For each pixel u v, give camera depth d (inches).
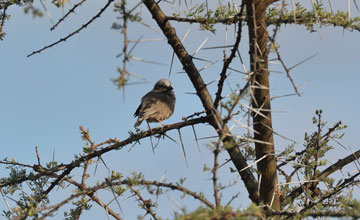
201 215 254.2
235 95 281.3
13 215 367.9
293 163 412.5
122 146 429.4
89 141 422.9
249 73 308.2
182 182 322.0
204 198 322.3
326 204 386.9
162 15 413.4
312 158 422.0
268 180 406.0
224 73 378.9
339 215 288.7
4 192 412.5
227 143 284.7
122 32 250.4
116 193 372.2
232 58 361.7
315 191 416.2
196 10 409.4
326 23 411.5
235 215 264.8
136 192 350.6
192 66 424.8
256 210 266.4
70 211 404.5
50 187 425.7
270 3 360.8
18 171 420.5
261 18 360.5
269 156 402.9
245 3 349.1
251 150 429.4
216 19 408.2
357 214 266.7
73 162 422.3
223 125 281.9
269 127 388.8
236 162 416.5
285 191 424.5
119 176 369.4
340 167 430.0
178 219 248.5
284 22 402.3
